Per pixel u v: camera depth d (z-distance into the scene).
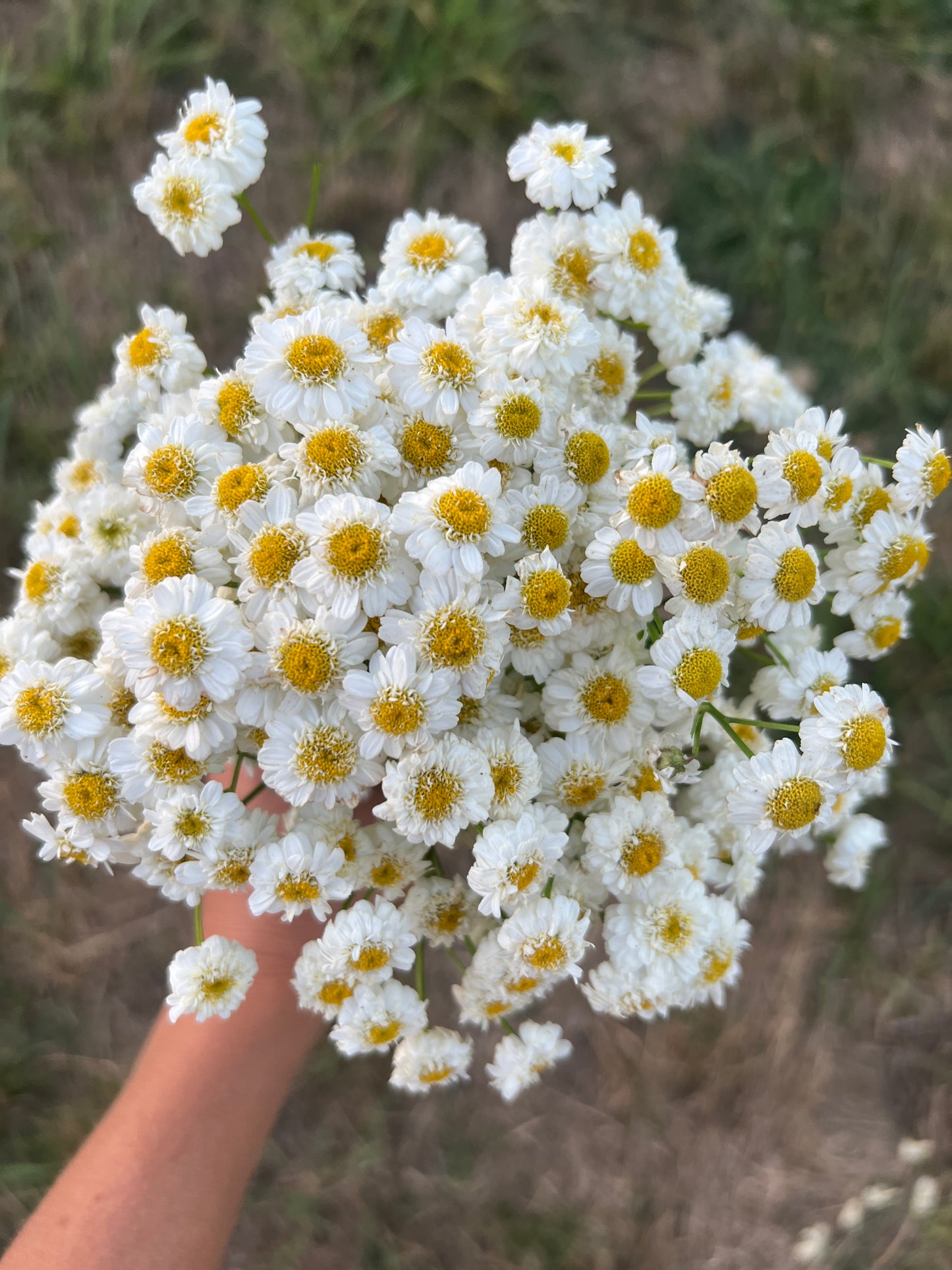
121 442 0.18
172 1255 0.17
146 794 0.14
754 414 0.18
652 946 0.15
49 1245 0.17
